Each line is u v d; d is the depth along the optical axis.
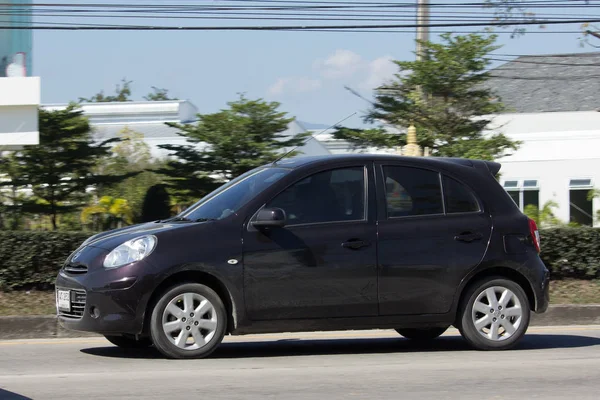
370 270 19.92
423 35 52.94
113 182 58.91
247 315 19.34
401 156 21.09
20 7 54.50
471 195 21.12
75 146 56.50
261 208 19.73
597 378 17.56
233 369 18.45
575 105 89.19
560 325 28.08
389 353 21.22
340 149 71.31
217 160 56.00
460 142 53.12
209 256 19.11
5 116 46.00
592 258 33.62
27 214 57.34
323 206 20.08
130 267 18.88
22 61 51.94
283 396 15.56
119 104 94.75
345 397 15.50
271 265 19.41
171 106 94.19
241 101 56.03
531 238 21.30
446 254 20.44
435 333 23.62
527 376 17.75
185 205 57.91
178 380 17.12
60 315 20.08
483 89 55.91
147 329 19.17
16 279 30.47
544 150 71.81
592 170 70.69
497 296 21.02
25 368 18.84
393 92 55.44
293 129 68.81
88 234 31.06
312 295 19.62
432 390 16.20
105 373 17.98
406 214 20.50
